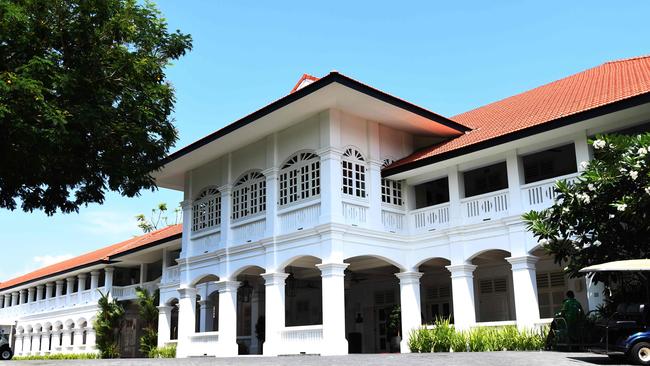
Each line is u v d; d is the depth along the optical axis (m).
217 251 22.16
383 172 19.77
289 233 19.14
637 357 10.16
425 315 23.02
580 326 13.48
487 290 21.31
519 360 11.21
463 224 18.28
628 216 12.50
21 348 44.09
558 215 13.67
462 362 11.08
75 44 12.77
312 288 26.53
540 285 19.95
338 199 18.09
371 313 24.91
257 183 21.31
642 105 14.20
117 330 32.06
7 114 10.81
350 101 18.17
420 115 19.38
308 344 18.00
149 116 13.44
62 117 11.34
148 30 14.27
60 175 13.27
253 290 26.00
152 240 31.72
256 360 14.10
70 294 37.88
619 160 12.82
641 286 13.05
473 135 19.44
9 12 11.48
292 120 19.64
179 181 26.86
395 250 19.33
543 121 16.17
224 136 20.84
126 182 14.15
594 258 13.38
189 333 23.48
